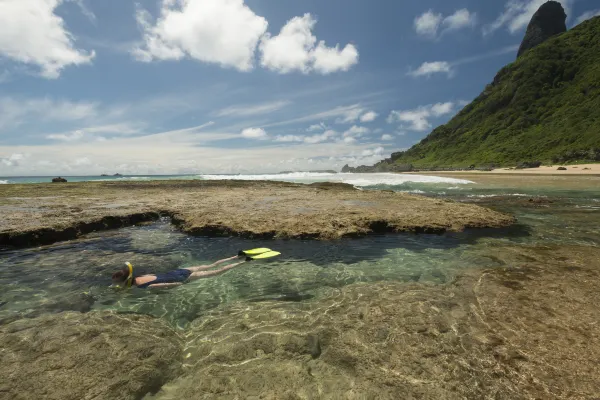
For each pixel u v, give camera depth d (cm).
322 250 901
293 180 4266
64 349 425
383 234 1079
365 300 570
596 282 618
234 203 1575
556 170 4906
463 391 341
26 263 799
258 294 618
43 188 2516
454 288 609
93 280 694
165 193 2133
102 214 1245
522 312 504
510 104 11012
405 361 394
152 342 448
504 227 1173
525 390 339
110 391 349
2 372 375
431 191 2672
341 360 400
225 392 349
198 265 804
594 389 336
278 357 410
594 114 7462
